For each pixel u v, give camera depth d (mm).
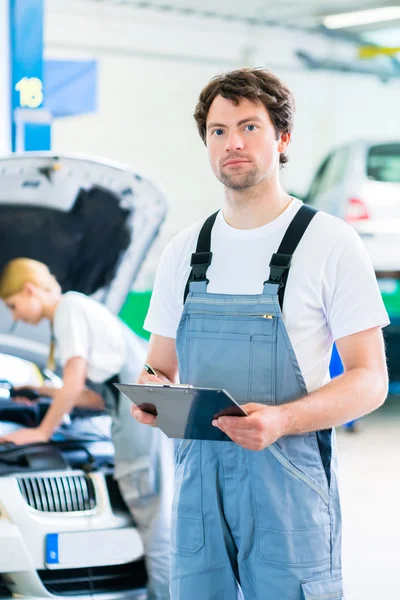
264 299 2662
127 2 13688
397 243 9672
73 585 4262
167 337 2967
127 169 4285
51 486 4285
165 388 2447
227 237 2779
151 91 14031
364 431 9094
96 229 4453
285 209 2750
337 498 2715
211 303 2725
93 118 13500
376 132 16516
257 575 2666
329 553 2682
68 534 4211
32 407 4555
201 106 2779
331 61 16078
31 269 4461
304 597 2623
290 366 2637
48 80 7996
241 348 2672
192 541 2740
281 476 2635
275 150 2730
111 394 4441
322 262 2662
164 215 4434
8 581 4250
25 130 5664
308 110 16031
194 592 2740
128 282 4562
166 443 4426
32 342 4543
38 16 5609
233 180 2688
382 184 9984
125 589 4324
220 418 2475
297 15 15406
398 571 5344
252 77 2682
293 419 2529
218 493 2705
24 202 4348
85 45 13430
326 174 10797
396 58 16078
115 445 4375
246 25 15008
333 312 2678
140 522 4336
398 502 6691
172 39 14195
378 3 14844
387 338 9391
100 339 4457
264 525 2645
